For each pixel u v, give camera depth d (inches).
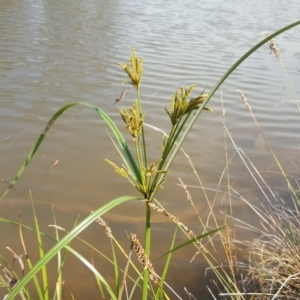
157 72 328.8
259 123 239.8
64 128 214.1
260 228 137.8
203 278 114.9
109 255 126.4
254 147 207.0
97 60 350.0
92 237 134.9
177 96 47.7
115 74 315.0
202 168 184.1
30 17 516.4
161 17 609.3
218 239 132.3
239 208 152.6
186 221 145.5
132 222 143.6
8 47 366.6
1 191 158.4
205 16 649.6
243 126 233.8
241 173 181.2
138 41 436.8
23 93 259.1
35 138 200.8
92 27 490.3
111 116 233.0
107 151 194.1
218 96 283.4
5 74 293.6
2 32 422.0
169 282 113.7
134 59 48.9
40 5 609.0
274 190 164.6
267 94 293.9
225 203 156.3
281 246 114.7
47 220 143.8
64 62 335.6
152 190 48.4
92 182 168.6
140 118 47.9
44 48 374.9
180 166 185.0
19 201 153.3
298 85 320.5
